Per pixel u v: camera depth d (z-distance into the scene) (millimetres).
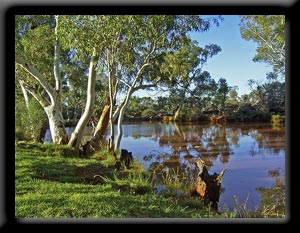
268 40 23688
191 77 30141
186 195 7664
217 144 20328
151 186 7723
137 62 12000
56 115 13586
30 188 6270
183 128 33062
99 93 19984
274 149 17672
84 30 9773
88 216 4734
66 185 6684
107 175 8656
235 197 8500
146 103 44125
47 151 11547
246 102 40031
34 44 14766
